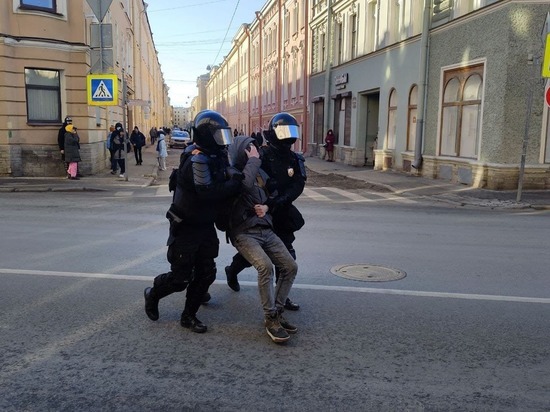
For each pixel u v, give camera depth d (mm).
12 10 16188
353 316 4887
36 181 16250
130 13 34625
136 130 24594
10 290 5527
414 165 18859
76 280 5898
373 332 4512
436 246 7898
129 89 31875
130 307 5059
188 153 4180
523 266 6742
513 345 4277
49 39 16625
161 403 3324
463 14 16078
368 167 24547
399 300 5344
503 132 14188
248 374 3727
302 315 4910
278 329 4254
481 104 15117
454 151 16906
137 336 4379
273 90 45438
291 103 38625
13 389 3477
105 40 15586
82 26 17297
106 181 16844
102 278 5984
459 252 7508
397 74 20750
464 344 4285
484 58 14859
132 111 35719
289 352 4098
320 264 6746
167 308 5059
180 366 3840
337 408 3279
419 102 18500
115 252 7223
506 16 13812
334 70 28656
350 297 5426
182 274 4324
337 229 9242
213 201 4105
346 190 16078
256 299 5363
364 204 12797
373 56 23109
